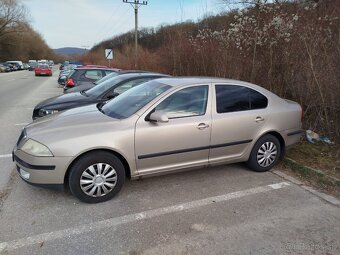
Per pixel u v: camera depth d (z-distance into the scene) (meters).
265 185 4.40
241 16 8.24
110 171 3.76
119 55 32.66
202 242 3.07
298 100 6.90
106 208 3.66
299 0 7.49
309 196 4.10
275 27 7.03
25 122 8.16
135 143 3.79
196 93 4.22
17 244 2.97
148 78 6.97
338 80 5.69
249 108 4.59
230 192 4.16
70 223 3.34
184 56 12.94
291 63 6.88
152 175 4.03
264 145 4.75
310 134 6.16
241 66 8.30
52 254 2.85
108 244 3.01
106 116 4.07
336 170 4.73
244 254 2.91
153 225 3.35
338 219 3.54
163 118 3.74
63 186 3.62
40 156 3.49
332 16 6.15
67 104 6.11
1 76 31.92
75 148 3.53
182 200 3.91
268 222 3.45
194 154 4.19
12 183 4.26
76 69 11.00
